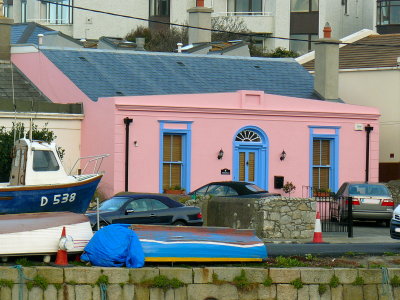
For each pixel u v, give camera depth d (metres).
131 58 95.50
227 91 94.50
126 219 65.12
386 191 83.88
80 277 44.44
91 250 46.91
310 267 49.75
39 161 56.66
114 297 44.91
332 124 93.62
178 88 92.12
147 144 84.88
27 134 79.62
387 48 110.75
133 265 46.44
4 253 45.72
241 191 77.75
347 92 104.94
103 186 84.19
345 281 49.00
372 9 163.12
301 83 100.12
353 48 113.88
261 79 98.75
